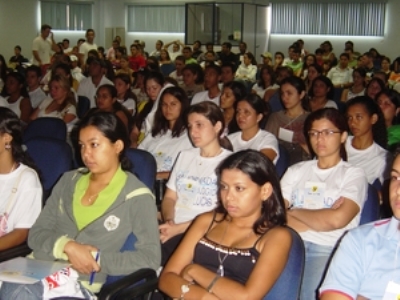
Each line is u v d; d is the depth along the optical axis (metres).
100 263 2.21
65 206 2.41
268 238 1.99
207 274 1.99
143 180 3.00
